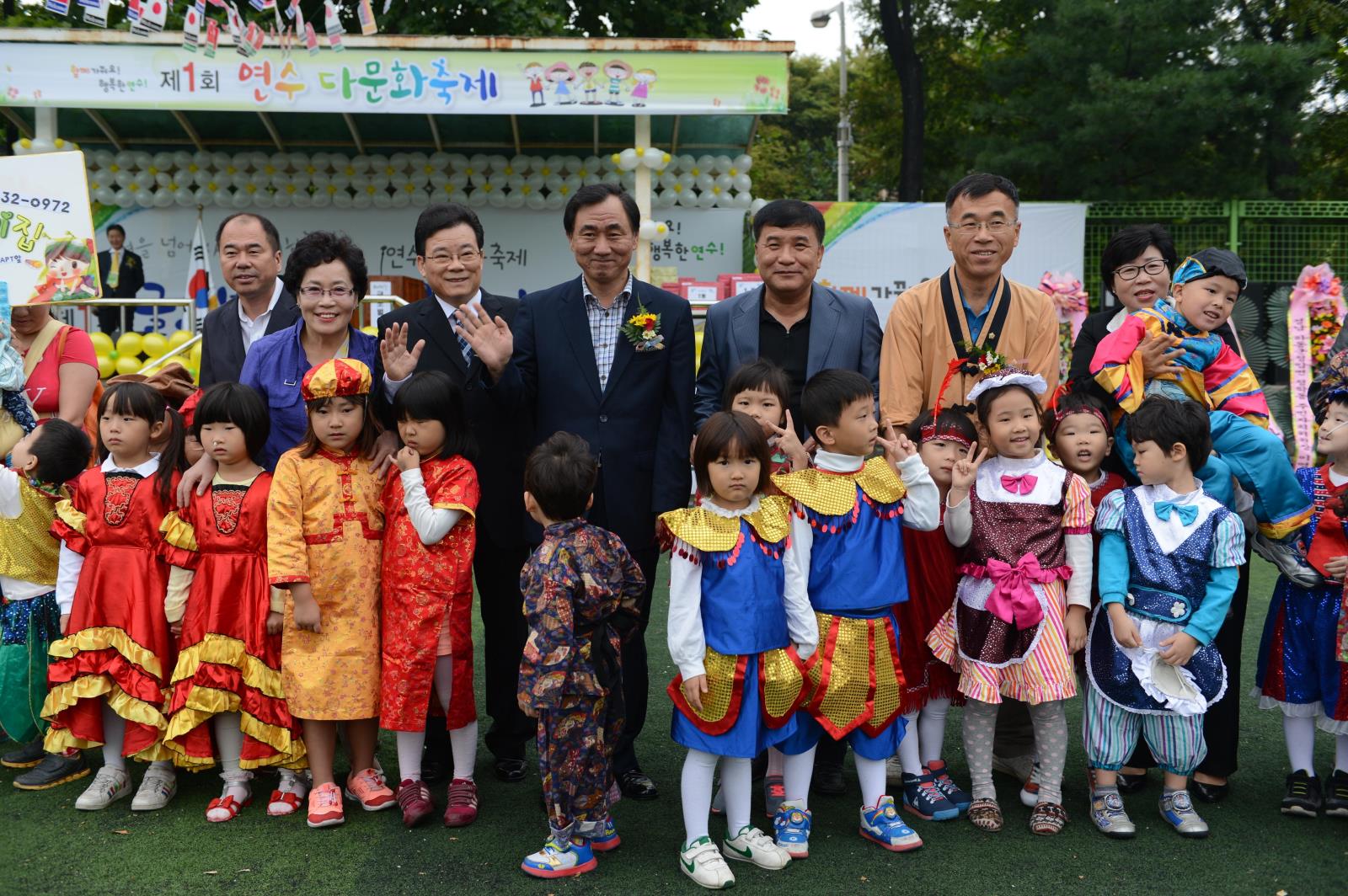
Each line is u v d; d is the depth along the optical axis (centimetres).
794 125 3372
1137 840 342
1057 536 354
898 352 390
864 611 337
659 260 1252
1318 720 368
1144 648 345
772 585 325
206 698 355
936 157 1902
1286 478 368
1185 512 351
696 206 1249
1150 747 353
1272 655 376
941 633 362
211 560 363
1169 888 309
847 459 346
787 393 357
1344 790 362
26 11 1366
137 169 1188
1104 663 351
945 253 1244
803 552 333
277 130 1185
